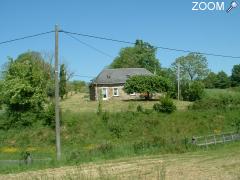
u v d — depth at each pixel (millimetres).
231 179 23609
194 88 85688
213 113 67500
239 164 30203
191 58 118188
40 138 58656
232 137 49062
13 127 61281
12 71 64250
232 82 135250
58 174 28484
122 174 26828
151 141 45031
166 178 24516
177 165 31156
